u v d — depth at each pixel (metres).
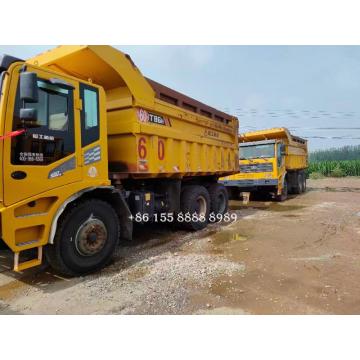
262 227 7.33
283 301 3.41
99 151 4.44
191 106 6.79
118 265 4.67
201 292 3.66
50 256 4.00
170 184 6.50
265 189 12.73
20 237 3.57
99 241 4.36
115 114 5.23
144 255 5.17
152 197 5.89
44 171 3.71
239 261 4.78
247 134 14.38
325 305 3.31
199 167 7.17
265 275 4.18
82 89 4.21
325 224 7.54
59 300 3.51
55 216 3.81
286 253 5.18
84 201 4.23
